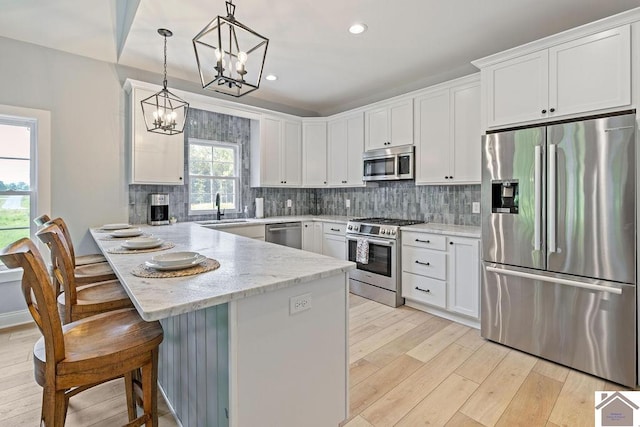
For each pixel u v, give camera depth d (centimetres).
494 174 254
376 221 381
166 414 177
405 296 340
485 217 262
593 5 234
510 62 251
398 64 338
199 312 142
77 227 318
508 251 248
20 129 297
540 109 235
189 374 154
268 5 231
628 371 197
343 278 158
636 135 194
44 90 299
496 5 234
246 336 122
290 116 464
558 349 225
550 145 224
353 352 245
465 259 289
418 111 360
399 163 374
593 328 209
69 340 124
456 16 248
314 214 534
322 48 301
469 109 316
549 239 226
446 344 258
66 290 158
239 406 120
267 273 140
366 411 179
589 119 219
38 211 297
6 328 286
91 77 323
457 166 327
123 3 256
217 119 423
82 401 188
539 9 239
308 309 142
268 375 129
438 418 173
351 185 441
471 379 209
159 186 373
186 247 208
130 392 158
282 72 361
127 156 344
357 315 321
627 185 194
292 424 138
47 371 107
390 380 208
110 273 216
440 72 362
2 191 290
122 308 170
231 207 446
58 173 307
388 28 265
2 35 279
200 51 306
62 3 249
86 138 321
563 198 219
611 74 205
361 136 427
